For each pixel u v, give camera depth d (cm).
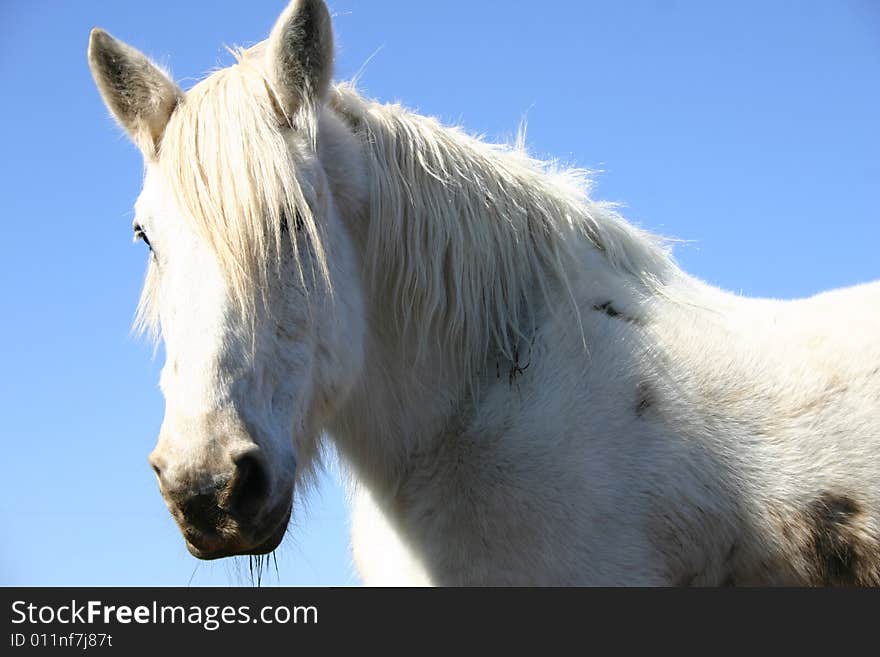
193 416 238
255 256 254
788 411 300
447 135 322
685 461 287
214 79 285
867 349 315
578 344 298
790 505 290
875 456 296
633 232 341
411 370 299
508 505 279
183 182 259
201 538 237
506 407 292
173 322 254
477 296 305
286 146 269
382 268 303
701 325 316
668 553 285
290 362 256
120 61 290
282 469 246
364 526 325
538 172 338
